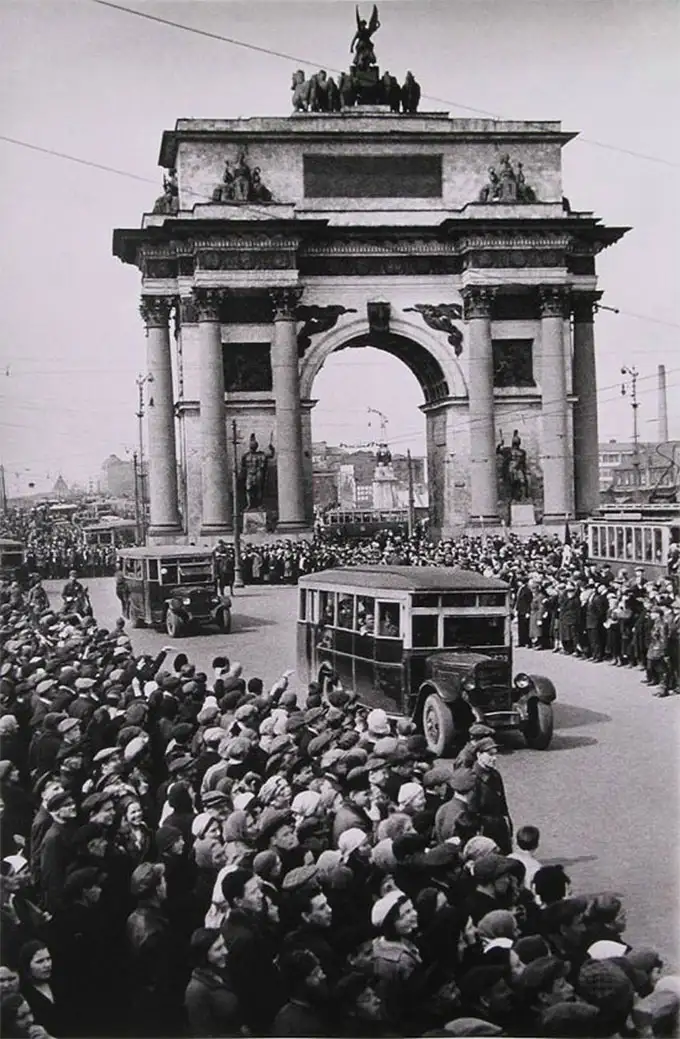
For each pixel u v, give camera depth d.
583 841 21.59
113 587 65.56
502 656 28.67
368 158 76.44
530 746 28.36
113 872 16.09
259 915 14.12
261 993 13.72
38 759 20.95
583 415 78.75
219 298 74.88
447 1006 13.72
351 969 14.08
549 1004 13.54
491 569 55.44
